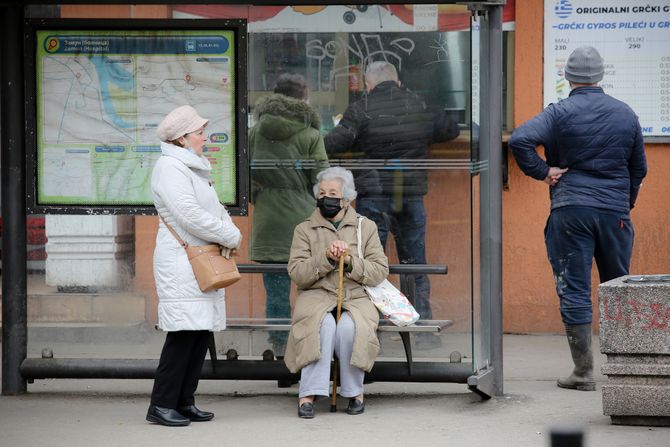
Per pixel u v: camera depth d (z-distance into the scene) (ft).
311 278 31.94
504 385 35.91
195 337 30.66
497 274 33.47
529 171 34.68
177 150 29.76
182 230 29.81
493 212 33.32
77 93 34.42
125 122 34.47
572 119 34.27
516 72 44.04
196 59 34.35
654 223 44.14
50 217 34.83
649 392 28.91
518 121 44.16
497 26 33.12
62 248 34.76
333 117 34.81
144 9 34.86
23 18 34.27
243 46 34.22
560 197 34.60
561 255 34.71
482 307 33.53
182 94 34.45
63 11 34.40
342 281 31.83
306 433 29.43
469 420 30.83
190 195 29.35
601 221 34.32
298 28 34.71
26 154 34.50
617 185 34.47
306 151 34.99
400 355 33.47
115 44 34.35
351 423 30.60
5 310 34.81
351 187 32.86
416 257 34.12
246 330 33.99
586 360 34.76
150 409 30.73
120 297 34.86
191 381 31.07
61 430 29.99
